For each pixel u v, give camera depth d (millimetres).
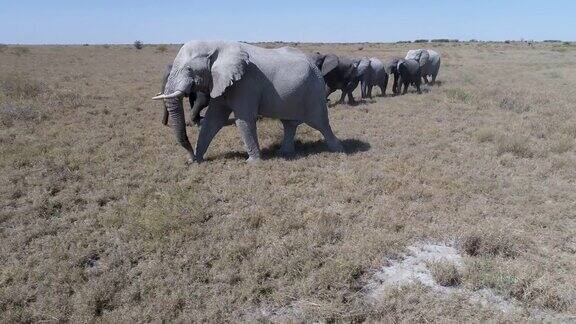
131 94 17000
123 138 10375
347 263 5035
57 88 17703
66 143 9914
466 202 6984
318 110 9156
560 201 7090
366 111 14336
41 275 4945
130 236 5812
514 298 4633
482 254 5445
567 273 5035
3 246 5555
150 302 4527
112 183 7629
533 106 14773
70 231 5996
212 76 8117
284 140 9688
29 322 4270
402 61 18609
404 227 6133
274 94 8625
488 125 12188
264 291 4770
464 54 45531
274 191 7320
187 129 11531
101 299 4523
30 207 6633
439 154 9477
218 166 8477
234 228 6039
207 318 4309
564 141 10031
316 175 8039
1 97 14383
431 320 4273
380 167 8586
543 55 43062
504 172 8398
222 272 5027
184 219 6133
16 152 8961
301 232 5914
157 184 7645
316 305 4457
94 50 49969
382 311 4383
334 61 14875
